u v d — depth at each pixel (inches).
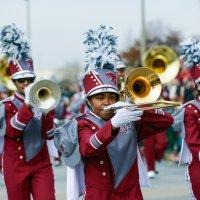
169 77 774.5
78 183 599.8
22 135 722.8
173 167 1448.1
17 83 745.0
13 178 726.5
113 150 577.6
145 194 1053.8
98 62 588.7
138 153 604.7
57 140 590.2
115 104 556.7
